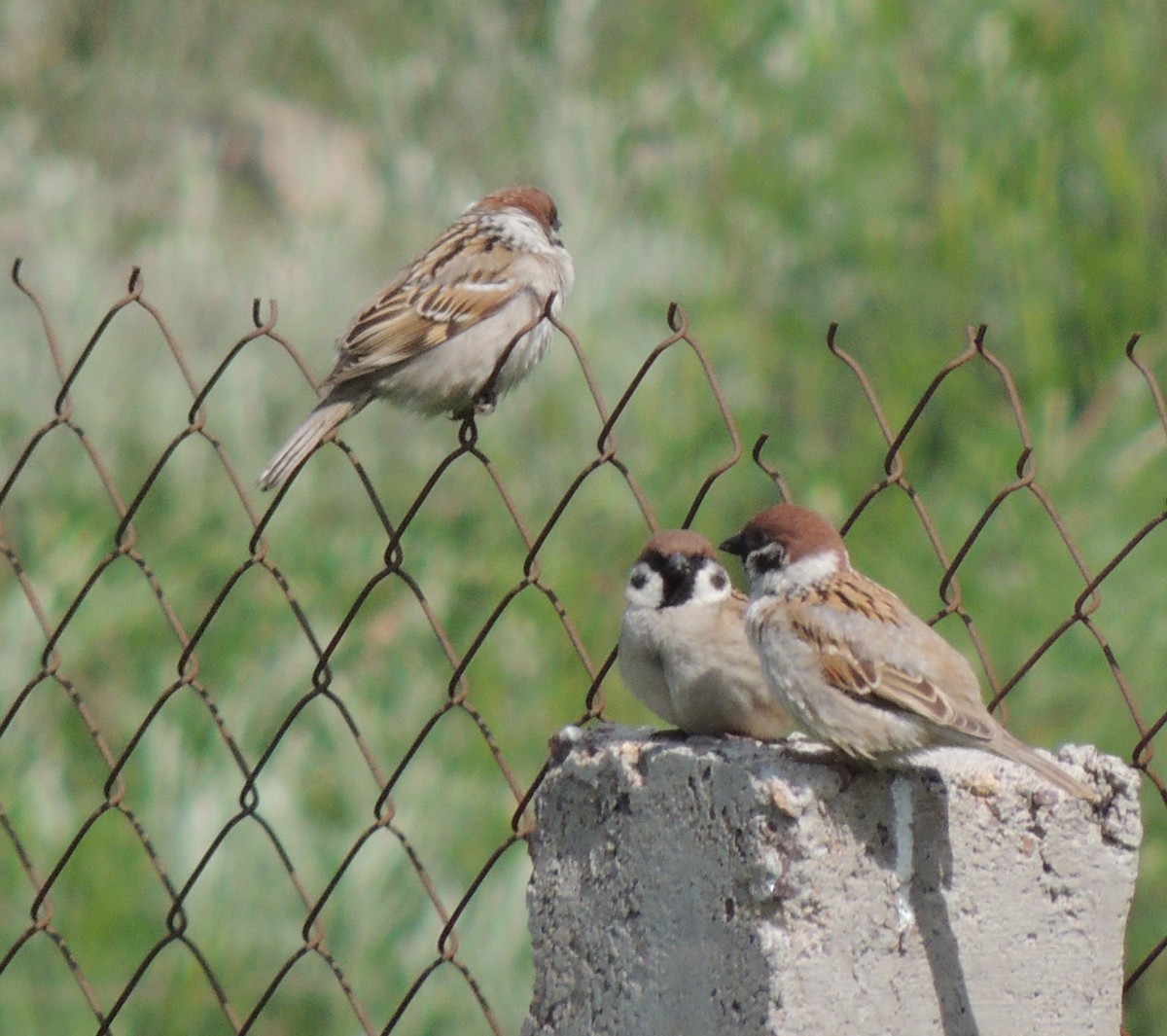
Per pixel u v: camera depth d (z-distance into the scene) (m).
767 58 13.72
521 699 12.07
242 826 11.27
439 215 16.42
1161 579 10.88
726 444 13.29
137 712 12.70
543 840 5.38
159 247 15.95
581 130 15.38
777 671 5.55
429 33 18.08
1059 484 11.59
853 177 13.30
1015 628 11.02
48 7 19.41
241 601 13.18
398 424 14.30
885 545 12.08
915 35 13.23
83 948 11.20
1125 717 10.56
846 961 4.80
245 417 14.43
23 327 15.17
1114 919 5.07
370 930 10.81
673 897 4.99
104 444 14.55
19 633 12.95
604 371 13.70
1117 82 12.73
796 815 4.75
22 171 16.41
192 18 19.02
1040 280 12.48
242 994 10.79
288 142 18.02
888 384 13.08
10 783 12.05
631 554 13.14
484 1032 10.46
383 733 11.92
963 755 5.15
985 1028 4.93
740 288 13.92
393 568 6.07
